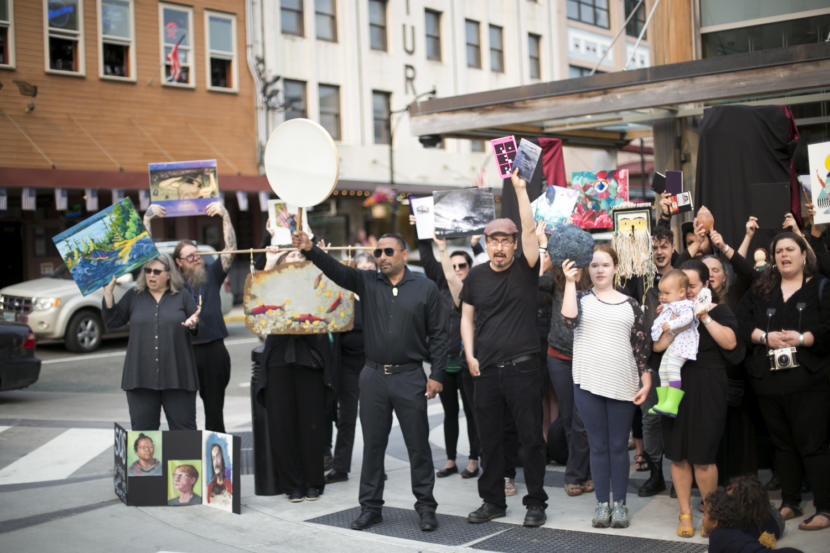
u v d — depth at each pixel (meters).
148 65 21.44
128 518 5.41
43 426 8.69
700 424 4.83
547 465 6.92
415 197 6.57
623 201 7.94
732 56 7.45
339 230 26.50
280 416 5.91
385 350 5.36
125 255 5.82
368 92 26.98
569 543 4.83
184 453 5.73
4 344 9.55
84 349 14.77
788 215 5.76
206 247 14.96
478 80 30.52
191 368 5.92
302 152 5.46
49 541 4.90
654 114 9.23
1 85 18.36
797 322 4.96
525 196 5.21
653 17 9.28
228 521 5.37
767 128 6.75
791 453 5.09
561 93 8.57
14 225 20.78
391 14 27.69
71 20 20.08
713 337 4.80
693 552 4.59
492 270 5.28
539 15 32.59
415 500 5.98
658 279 5.96
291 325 5.79
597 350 5.05
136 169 21.05
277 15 24.38
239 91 23.30
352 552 4.77
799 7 8.52
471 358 5.36
